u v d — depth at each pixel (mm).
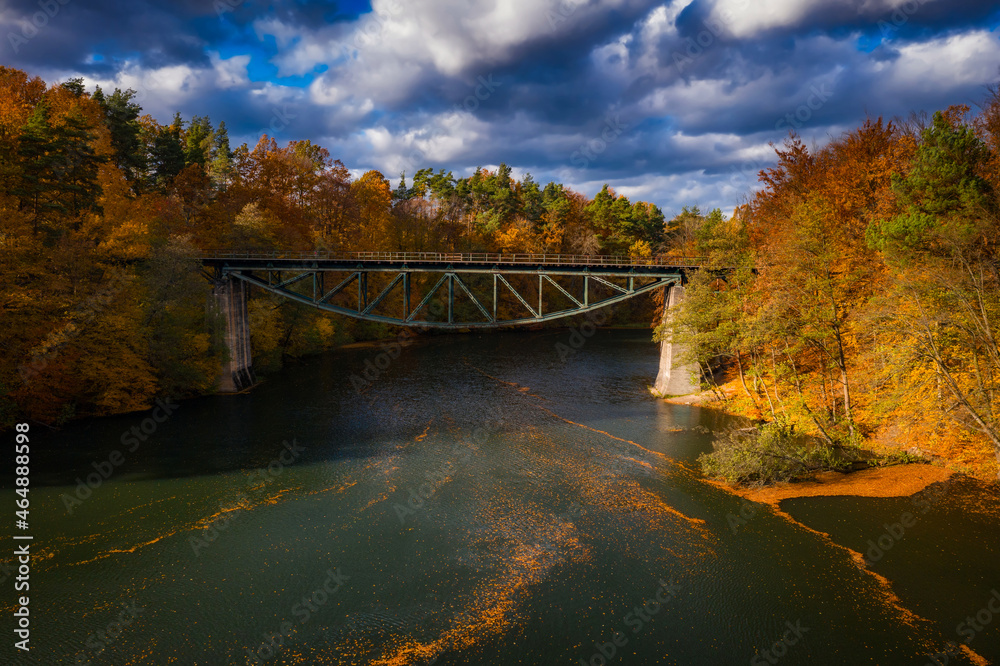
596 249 90062
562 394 42812
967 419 22094
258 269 42562
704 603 15547
